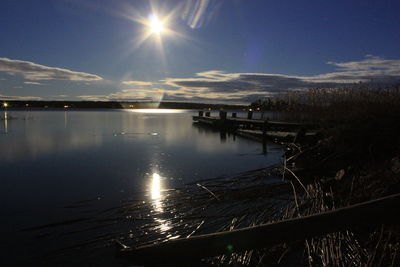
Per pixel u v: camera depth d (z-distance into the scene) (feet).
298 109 72.33
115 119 145.38
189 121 132.16
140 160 37.68
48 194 23.39
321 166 28.81
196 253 11.97
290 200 21.13
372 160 24.89
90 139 60.54
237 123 84.07
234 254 13.35
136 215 18.76
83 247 14.74
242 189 24.09
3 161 37.04
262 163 35.86
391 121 29.04
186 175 29.45
